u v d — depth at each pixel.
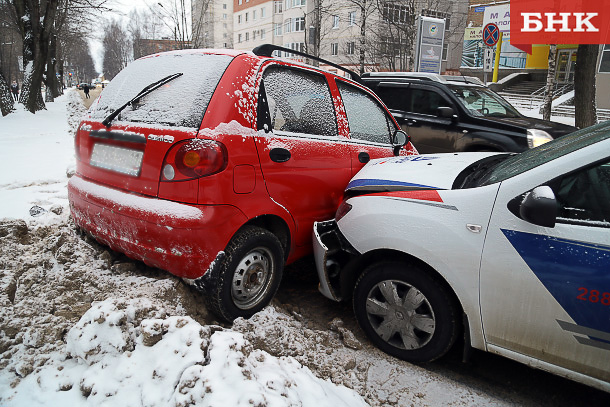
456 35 33.16
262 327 2.64
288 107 3.20
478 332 2.51
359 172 3.51
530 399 2.62
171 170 2.63
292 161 3.10
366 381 2.62
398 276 2.79
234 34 64.56
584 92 10.23
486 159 3.43
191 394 1.92
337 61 35.53
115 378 2.08
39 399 2.07
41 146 10.02
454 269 2.50
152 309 2.43
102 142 3.07
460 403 2.52
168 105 2.85
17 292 2.82
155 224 2.63
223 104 2.71
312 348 2.77
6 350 2.38
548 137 6.57
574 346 2.22
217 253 2.64
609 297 2.10
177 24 22.38
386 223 2.78
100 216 2.99
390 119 4.48
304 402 2.13
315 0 23.73
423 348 2.74
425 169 3.16
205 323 2.83
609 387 2.18
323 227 3.33
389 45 22.11
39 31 18.41
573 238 2.19
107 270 3.16
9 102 16.69
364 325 3.00
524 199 2.27
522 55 26.69
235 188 2.68
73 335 2.30
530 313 2.31
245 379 2.02
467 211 2.51
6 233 3.51
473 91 8.16
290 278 4.04
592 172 2.27
